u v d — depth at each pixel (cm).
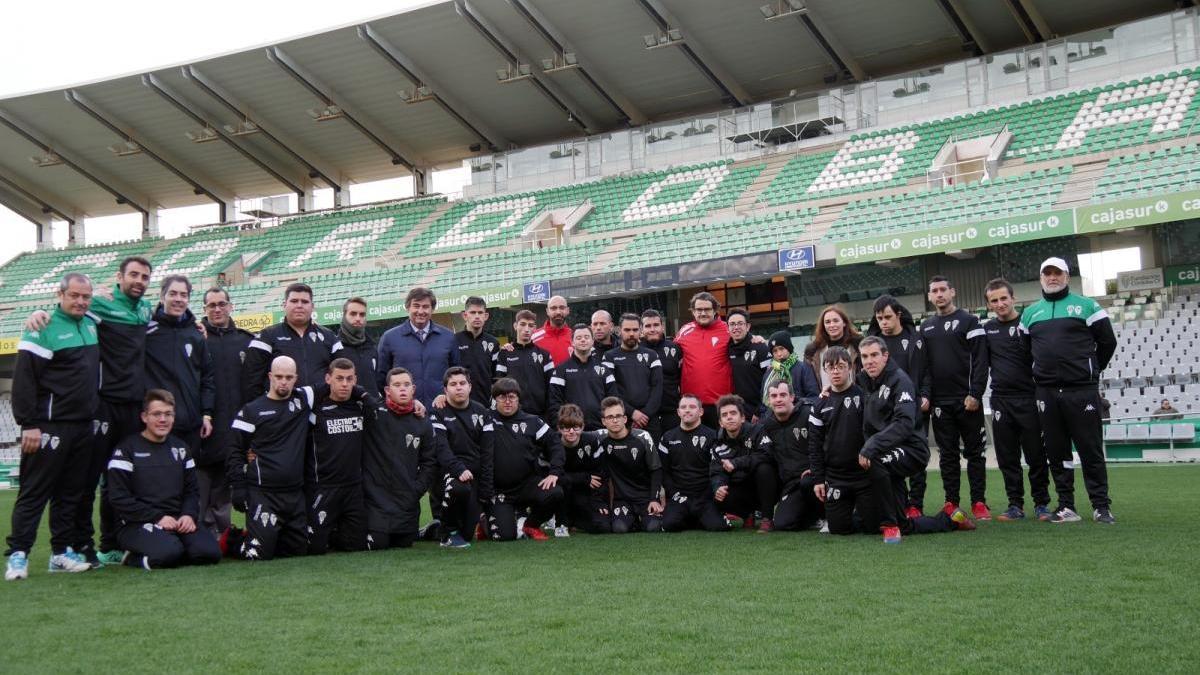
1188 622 350
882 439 586
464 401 681
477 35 2250
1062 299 657
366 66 2384
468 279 2291
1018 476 695
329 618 397
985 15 2100
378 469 648
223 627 384
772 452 688
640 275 1928
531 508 704
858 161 2177
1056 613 369
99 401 593
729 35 2217
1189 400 1516
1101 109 1978
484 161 2712
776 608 393
